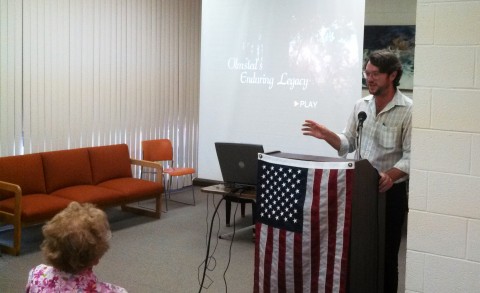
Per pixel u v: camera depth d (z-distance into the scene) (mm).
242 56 5836
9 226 5328
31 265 4250
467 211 2236
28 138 5367
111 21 6164
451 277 2297
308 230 2182
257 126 5812
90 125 6020
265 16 5660
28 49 5285
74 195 4980
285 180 2236
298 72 5520
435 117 2275
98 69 6055
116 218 5840
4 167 4762
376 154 2891
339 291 2129
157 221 5754
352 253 2156
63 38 5625
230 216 5992
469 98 2197
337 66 5301
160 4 6828
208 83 6066
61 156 5277
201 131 6156
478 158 2197
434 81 2264
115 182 5641
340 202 2137
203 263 4422
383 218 2525
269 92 5707
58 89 5625
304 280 2207
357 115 3014
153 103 6871
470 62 2184
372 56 2793
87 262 1650
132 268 4262
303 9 5438
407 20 6211
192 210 6301
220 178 6078
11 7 5098
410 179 2355
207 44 6027
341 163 2137
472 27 2170
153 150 6504
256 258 2340
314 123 2959
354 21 5176
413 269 2383
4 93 5117
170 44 7059
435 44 2250
